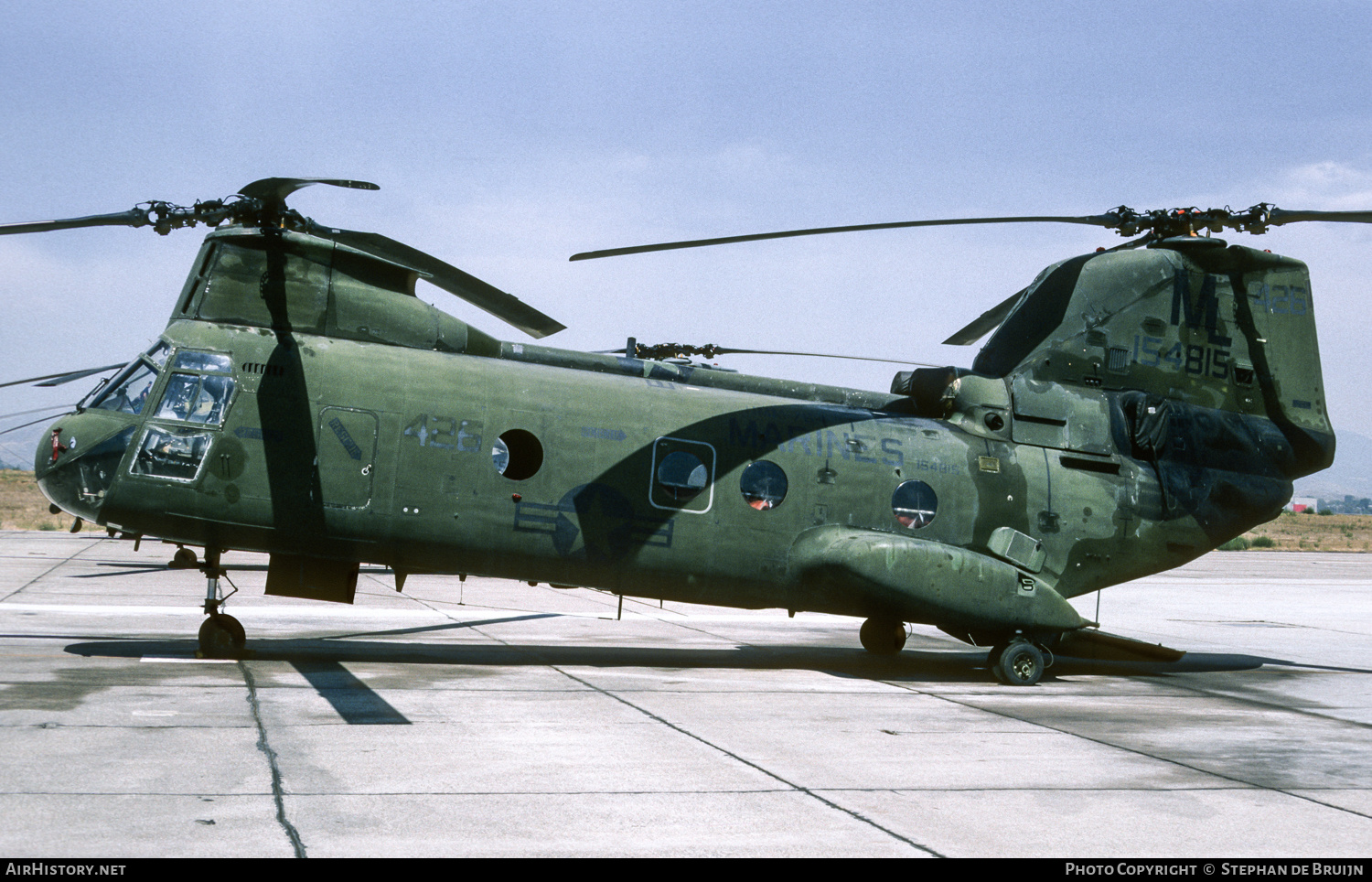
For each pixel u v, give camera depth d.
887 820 5.82
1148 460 12.56
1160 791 6.66
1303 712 10.19
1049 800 6.37
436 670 10.73
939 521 11.88
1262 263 12.88
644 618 17.97
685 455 11.37
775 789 6.42
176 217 10.35
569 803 5.93
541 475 10.92
